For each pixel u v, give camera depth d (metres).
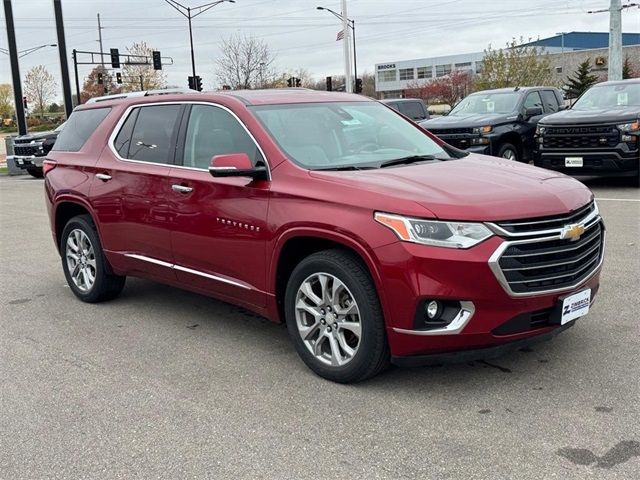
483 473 3.18
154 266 5.55
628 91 12.63
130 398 4.21
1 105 92.69
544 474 3.14
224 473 3.30
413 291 3.74
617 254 7.19
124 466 3.41
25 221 12.07
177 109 5.48
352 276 4.00
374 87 117.19
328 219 4.08
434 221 3.74
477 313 3.73
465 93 76.38
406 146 5.18
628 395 3.92
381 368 4.10
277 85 51.53
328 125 5.06
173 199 5.20
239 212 4.67
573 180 4.57
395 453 3.40
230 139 4.94
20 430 3.85
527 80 59.94
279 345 5.07
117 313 6.07
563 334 4.93
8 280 7.50
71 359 4.95
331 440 3.57
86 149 6.31
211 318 5.82
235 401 4.11
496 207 3.80
